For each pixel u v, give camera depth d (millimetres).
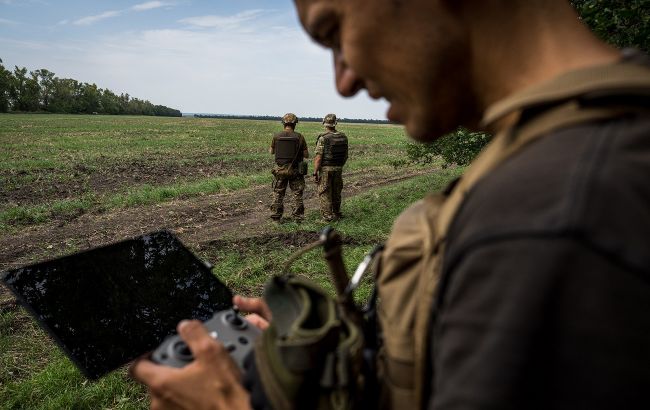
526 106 492
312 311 689
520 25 536
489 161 519
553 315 385
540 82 522
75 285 1059
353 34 572
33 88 104688
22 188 13961
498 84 553
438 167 20562
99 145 28000
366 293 5578
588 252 383
